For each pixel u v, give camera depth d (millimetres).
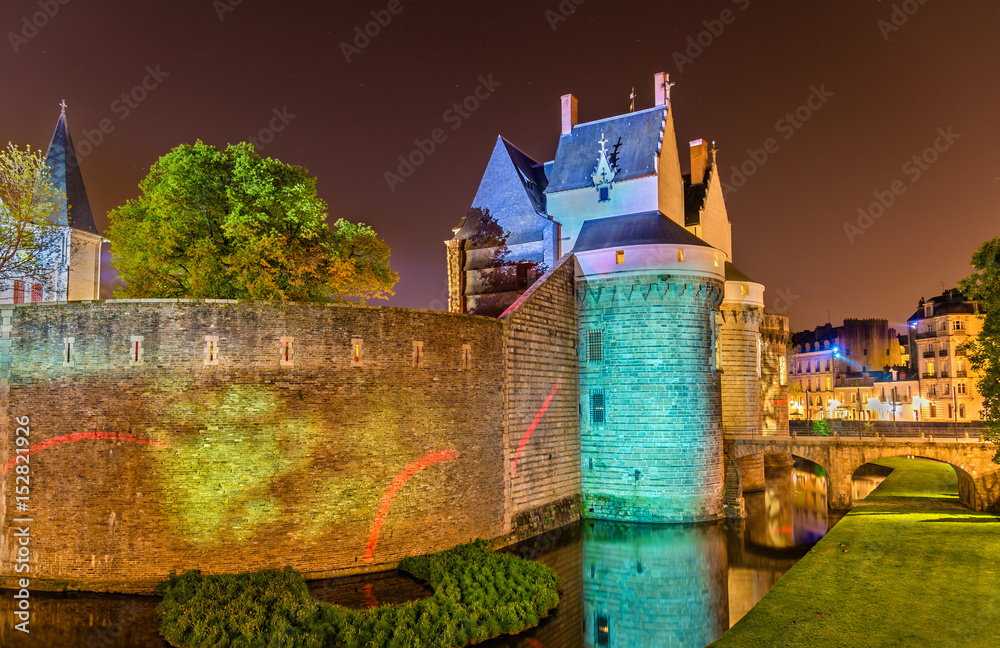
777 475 66812
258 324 26906
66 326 26469
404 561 28406
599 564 32469
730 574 31203
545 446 37312
